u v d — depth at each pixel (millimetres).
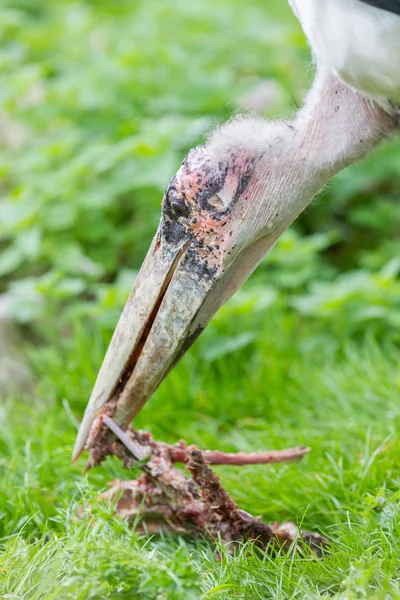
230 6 12539
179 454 5512
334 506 5680
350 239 9719
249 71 10867
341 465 5980
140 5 12797
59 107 9695
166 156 8578
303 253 8406
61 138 9297
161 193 8914
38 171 8906
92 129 9594
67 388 7379
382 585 4422
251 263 5305
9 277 8664
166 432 6973
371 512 5293
